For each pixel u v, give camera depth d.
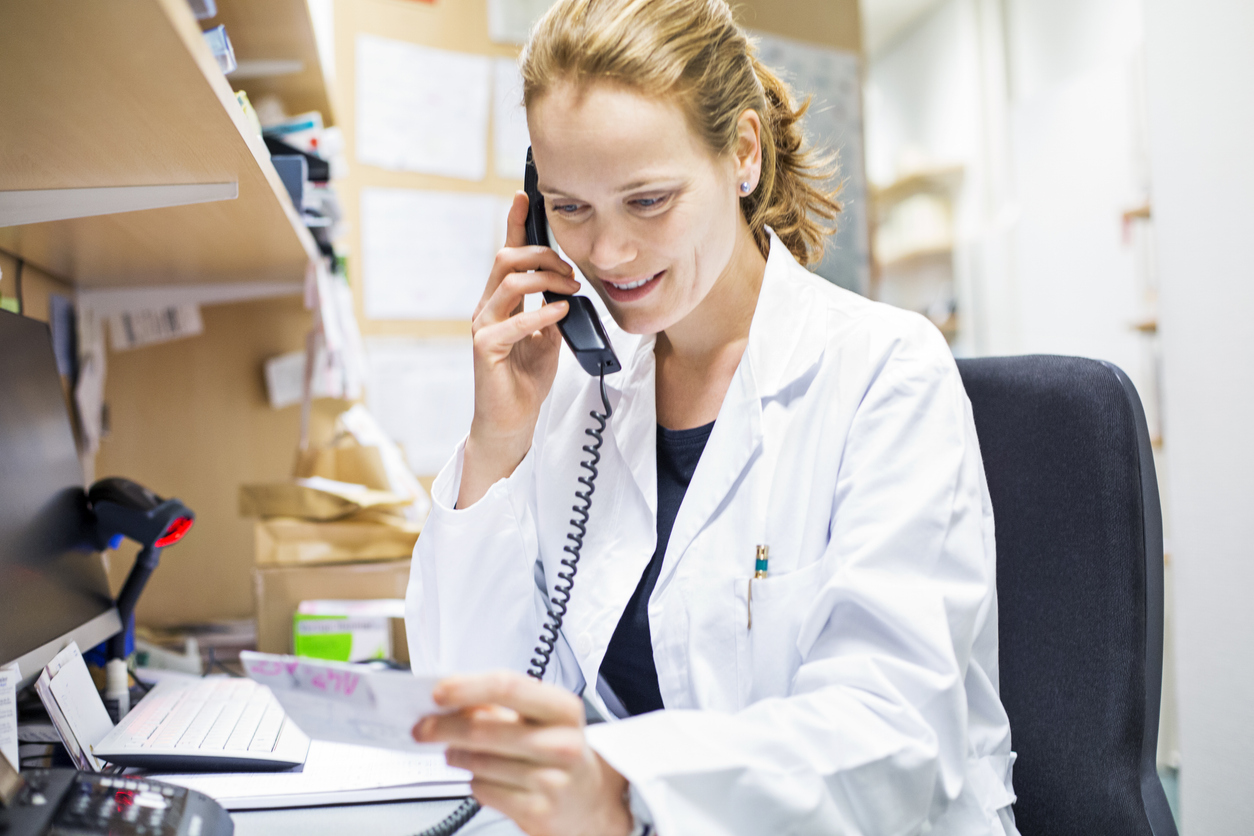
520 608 0.94
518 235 0.94
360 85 1.91
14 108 0.67
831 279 2.61
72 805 0.58
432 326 1.98
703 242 0.76
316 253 1.44
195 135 0.75
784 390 0.87
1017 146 3.84
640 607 0.89
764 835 0.57
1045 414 0.90
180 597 1.70
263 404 1.77
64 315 1.48
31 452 0.95
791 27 2.57
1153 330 3.20
